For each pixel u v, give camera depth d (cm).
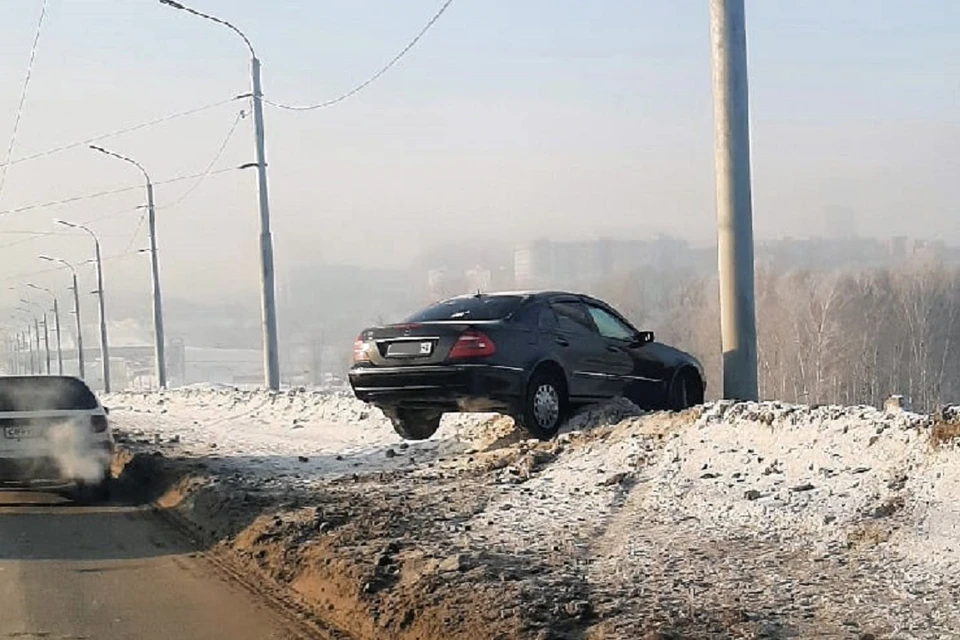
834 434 988
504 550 875
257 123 2864
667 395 1512
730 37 1261
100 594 877
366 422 1959
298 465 1548
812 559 771
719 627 633
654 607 682
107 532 1184
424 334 1302
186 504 1348
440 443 1551
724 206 1272
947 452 846
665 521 929
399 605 756
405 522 1016
